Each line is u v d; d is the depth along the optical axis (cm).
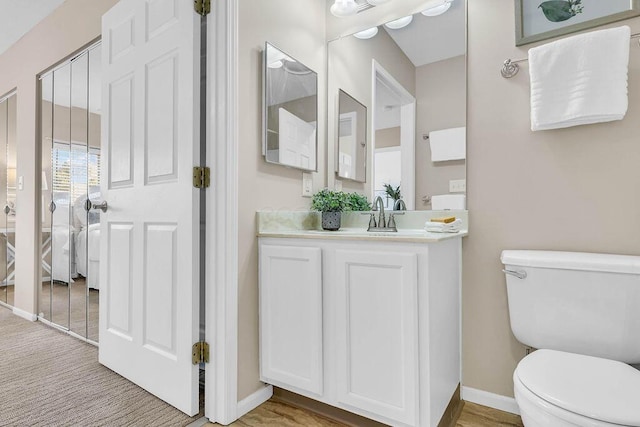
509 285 145
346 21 213
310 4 206
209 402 151
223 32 151
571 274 129
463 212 169
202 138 159
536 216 153
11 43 319
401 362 127
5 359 210
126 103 185
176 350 156
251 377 160
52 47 271
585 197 144
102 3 229
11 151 314
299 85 195
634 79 136
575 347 129
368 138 203
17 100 309
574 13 146
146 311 171
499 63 162
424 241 123
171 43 161
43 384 178
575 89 137
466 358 168
